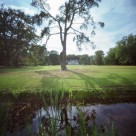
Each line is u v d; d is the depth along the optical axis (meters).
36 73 21.31
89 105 6.60
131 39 64.69
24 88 9.16
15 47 41.16
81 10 25.97
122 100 7.48
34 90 7.63
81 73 20.92
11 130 3.29
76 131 3.17
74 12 26.47
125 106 6.66
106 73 20.78
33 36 39.94
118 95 7.89
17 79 14.40
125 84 10.84
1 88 9.27
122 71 24.67
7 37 40.78
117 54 66.88
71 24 26.75
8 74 20.17
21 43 40.78
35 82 12.08
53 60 81.06
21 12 38.91
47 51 28.28
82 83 11.35
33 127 3.97
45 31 25.36
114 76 16.52
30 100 6.25
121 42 67.31
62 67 28.27
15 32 40.09
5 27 39.28
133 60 63.91
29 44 40.62
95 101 7.25
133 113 5.69
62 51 27.94
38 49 27.58
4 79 14.46
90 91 7.73
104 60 78.31
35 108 5.25
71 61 110.81
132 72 22.47
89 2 25.16
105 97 7.54
